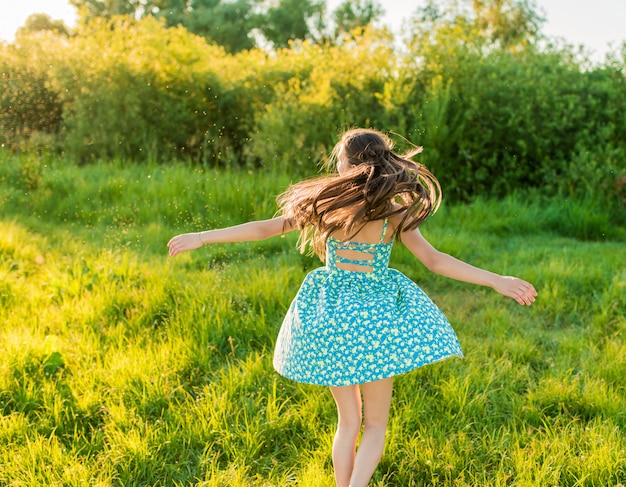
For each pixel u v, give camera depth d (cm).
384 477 297
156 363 386
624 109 905
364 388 270
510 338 453
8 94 1052
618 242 774
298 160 917
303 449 315
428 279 596
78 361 389
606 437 317
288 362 271
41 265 583
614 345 431
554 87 912
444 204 861
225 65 1102
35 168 852
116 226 747
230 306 468
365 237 278
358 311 261
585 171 863
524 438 322
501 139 910
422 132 891
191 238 281
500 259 650
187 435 322
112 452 306
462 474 296
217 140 1029
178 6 3077
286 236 677
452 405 351
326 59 1042
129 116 1003
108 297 478
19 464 294
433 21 982
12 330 428
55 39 1116
